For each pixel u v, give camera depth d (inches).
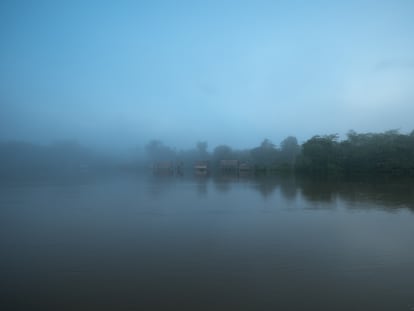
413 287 443.5
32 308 400.8
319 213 1036.5
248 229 821.9
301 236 740.0
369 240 693.9
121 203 1332.4
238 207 1190.9
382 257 577.3
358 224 856.9
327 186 1918.1
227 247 659.4
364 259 568.1
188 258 591.2
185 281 479.2
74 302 415.2
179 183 2450.8
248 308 389.7
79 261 581.9
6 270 538.6
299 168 3422.7
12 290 455.5
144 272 521.0
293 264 547.5
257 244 678.5
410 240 689.0
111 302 413.1
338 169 3019.2
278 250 632.4
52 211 1136.2
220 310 386.3
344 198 1374.3
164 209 1164.5
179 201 1386.6
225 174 3752.5
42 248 670.5
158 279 489.4
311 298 414.0
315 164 3166.8
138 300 417.4
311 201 1316.4
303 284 459.5
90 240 731.4
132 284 471.2
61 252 639.8
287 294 427.2
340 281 468.4
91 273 519.5
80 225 895.7
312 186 1943.9
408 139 2706.7
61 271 530.6
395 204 1186.6
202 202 1346.0
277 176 3068.4
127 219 976.9
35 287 465.1
